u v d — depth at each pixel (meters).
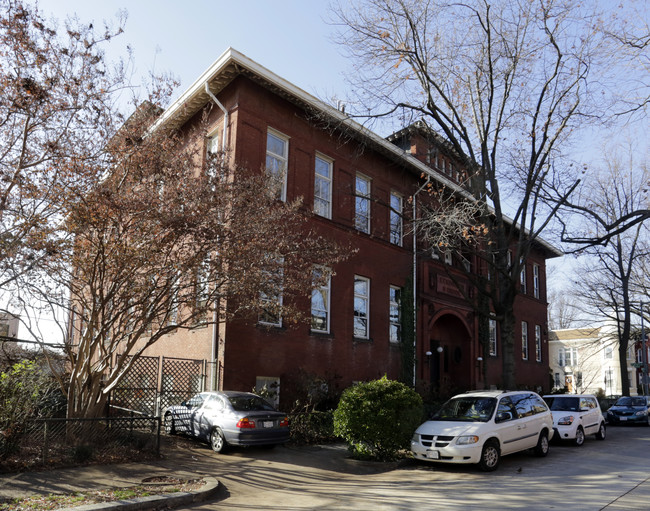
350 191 20.48
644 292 34.69
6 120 9.55
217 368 15.23
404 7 16.16
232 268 11.35
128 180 11.21
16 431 9.41
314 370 17.78
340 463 12.12
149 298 11.87
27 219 9.92
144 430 12.74
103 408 12.05
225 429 12.13
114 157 11.05
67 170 10.26
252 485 9.59
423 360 22.89
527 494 9.05
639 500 8.50
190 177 11.55
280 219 13.42
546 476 10.86
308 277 13.53
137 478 9.17
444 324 26.47
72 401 11.24
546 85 16.70
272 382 16.42
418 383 21.78
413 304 22.62
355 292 20.31
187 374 15.42
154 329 13.70
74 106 10.24
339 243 19.48
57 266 10.77
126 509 7.45
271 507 8.14
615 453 14.58
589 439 18.50
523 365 31.45
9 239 9.70
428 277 24.06
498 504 8.28
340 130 19.55
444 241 17.52
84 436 10.62
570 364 57.66
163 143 11.60
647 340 44.12
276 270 12.37
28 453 9.67
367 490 9.48
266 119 17.45
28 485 8.22
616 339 42.62
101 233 10.79
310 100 18.23
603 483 10.03
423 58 17.14
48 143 9.80
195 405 13.45
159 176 11.33
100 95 10.55
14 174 9.64
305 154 18.83
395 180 23.09
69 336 12.61
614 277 34.72
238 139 16.41
